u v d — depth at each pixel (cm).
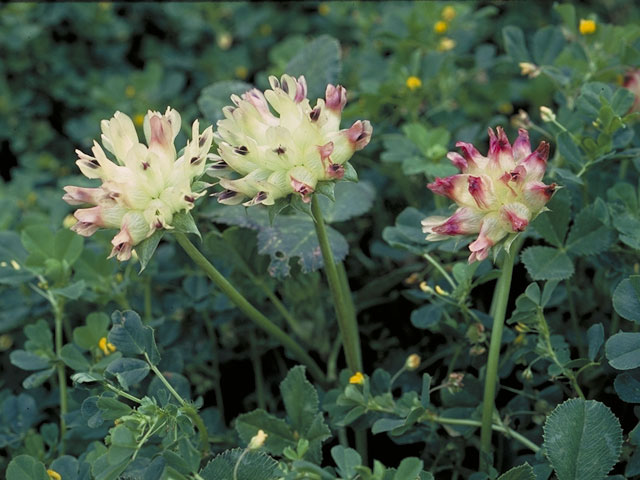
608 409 30
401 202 51
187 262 45
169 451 30
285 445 34
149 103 64
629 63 41
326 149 30
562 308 40
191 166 31
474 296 44
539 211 30
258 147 31
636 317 31
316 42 45
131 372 32
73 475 32
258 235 39
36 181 62
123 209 31
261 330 45
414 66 51
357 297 45
